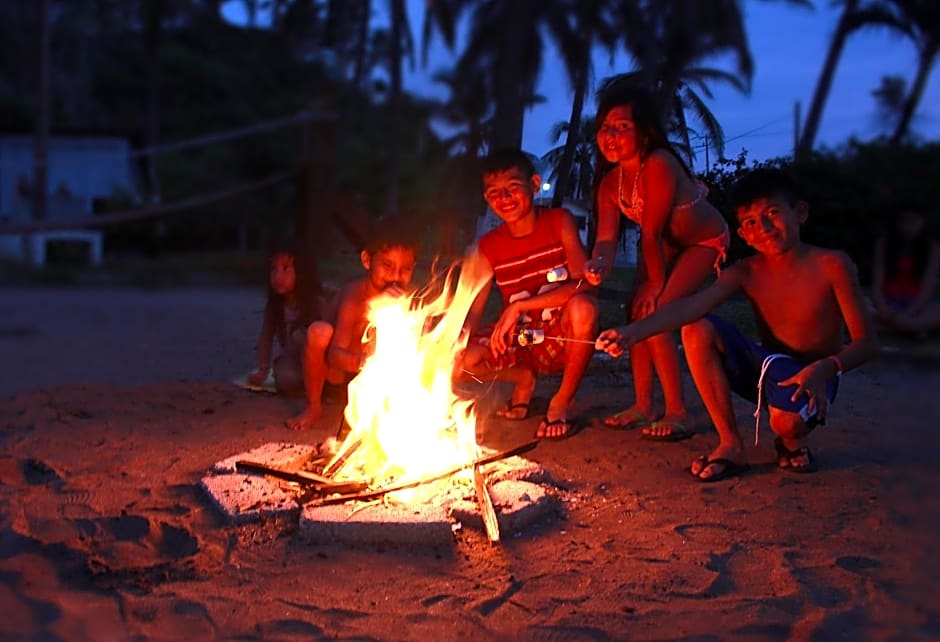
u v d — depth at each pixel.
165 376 5.82
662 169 3.84
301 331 4.91
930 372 5.47
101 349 7.12
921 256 5.70
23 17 37.94
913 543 2.91
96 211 25.19
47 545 2.87
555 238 4.32
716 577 2.67
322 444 3.71
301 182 11.31
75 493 3.35
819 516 3.17
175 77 35.25
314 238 11.16
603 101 3.97
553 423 4.21
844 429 4.32
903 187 5.92
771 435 4.25
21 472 3.63
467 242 7.59
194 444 4.00
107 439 4.09
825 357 3.64
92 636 2.34
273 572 2.70
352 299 4.23
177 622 2.41
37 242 19.25
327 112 11.44
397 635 2.34
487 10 17.45
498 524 2.97
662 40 8.78
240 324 8.84
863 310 3.49
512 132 10.02
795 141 6.67
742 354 3.71
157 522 3.05
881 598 2.53
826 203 6.00
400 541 2.88
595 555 2.84
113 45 38.53
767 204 3.48
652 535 3.00
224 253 24.86
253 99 35.38
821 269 3.52
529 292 4.38
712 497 3.37
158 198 25.45
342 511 2.99
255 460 3.50
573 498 3.36
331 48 36.16
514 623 2.40
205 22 38.75
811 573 2.70
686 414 4.23
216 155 30.61
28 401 4.87
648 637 2.33
